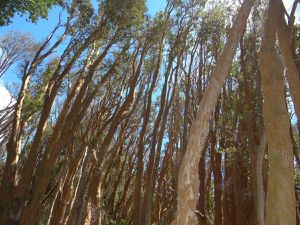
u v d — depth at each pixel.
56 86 19.23
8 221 15.83
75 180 22.17
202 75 24.48
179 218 4.61
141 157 20.27
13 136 17.88
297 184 14.95
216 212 19.59
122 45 21.84
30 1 15.42
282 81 5.62
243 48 18.59
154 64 24.58
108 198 29.77
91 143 21.00
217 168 20.14
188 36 23.50
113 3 20.28
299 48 13.23
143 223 18.06
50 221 21.70
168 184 29.11
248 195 17.19
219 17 22.70
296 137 15.49
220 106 20.81
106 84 26.39
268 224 4.93
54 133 18.28
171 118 26.44
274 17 6.12
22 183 16.86
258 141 15.30
